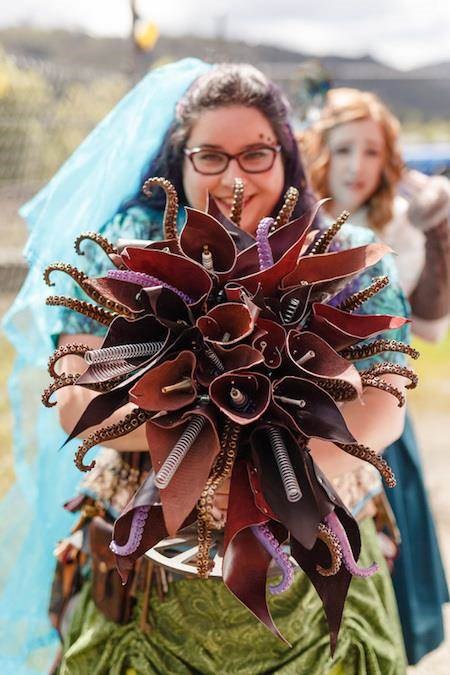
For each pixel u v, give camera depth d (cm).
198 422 116
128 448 153
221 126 157
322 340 119
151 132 170
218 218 137
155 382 115
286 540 125
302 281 126
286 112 165
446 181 274
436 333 266
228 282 125
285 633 155
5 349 534
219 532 146
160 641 159
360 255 126
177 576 157
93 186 174
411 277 261
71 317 159
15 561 209
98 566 164
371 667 163
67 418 154
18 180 786
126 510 120
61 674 169
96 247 166
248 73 162
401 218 267
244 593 117
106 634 163
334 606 122
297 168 170
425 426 512
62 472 195
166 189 129
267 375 119
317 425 116
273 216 167
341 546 120
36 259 174
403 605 233
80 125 820
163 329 123
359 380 113
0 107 792
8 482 355
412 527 237
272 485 115
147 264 123
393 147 275
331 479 151
